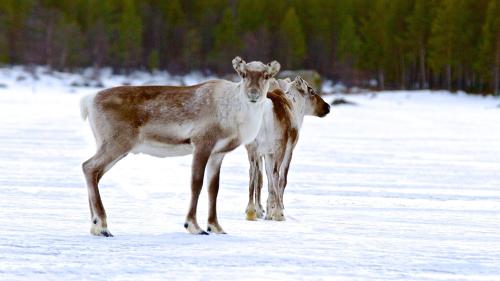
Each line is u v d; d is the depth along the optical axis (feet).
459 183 180.86
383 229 117.19
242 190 160.86
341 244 102.47
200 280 79.20
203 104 109.91
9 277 78.64
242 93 109.91
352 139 317.01
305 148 269.44
